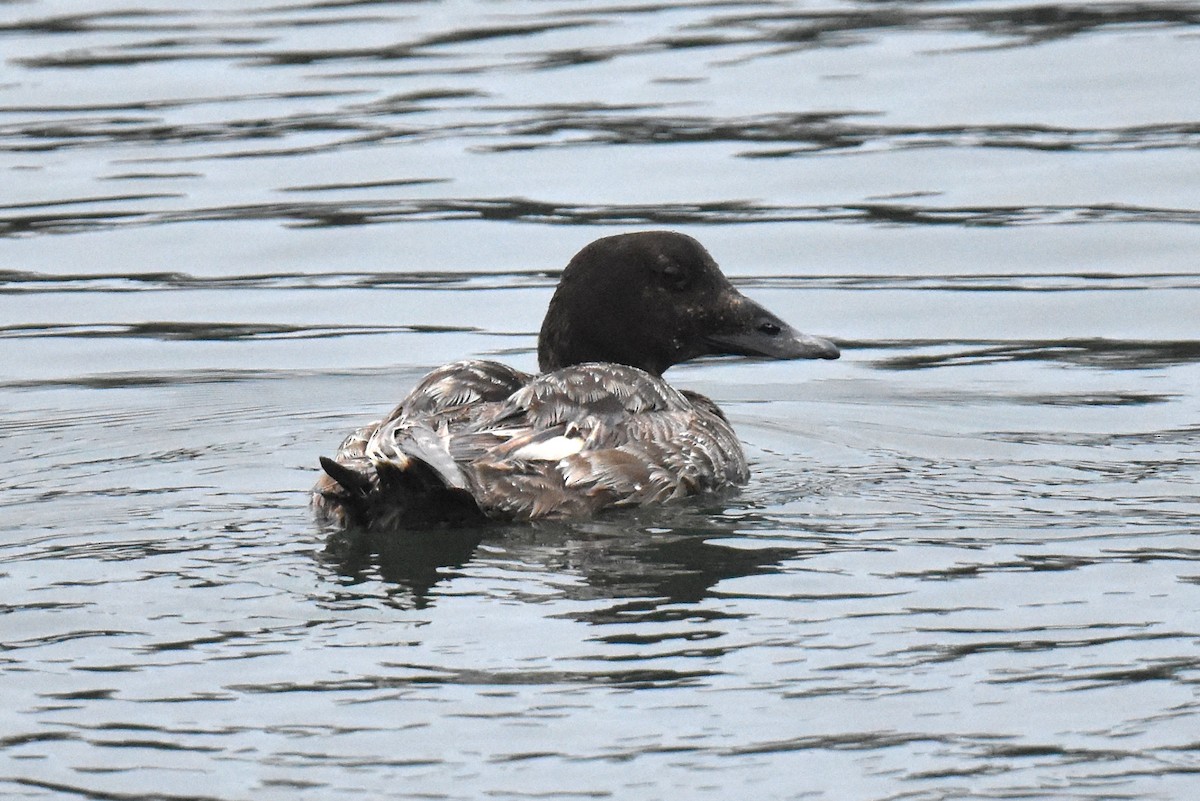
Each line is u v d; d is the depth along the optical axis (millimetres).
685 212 19391
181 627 9516
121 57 24922
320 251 18938
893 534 11016
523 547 10789
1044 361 15930
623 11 27062
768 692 8594
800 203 19656
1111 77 22859
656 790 7730
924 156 20781
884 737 8164
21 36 26188
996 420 14352
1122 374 15453
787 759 7965
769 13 26594
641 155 21109
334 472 10781
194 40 25750
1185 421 14023
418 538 10977
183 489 12422
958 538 10898
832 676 8773
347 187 20422
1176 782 7750
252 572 10383
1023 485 12266
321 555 10688
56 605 9883
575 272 13422
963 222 19172
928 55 24031
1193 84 22453
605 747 8086
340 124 22328
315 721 8375
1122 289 17594
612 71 23938
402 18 26859
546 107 22656
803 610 9641
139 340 16875
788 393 15562
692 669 8859
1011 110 22031
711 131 21625
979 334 16719
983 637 9219
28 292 18062
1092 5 26047
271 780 7855
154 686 8789
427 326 17188
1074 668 8828
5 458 13445
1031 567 10305
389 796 7703
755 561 10477
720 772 7867
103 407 15055
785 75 23516
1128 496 11859
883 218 19312
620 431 11844
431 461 10648
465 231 19266
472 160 21078
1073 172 20219
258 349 16609
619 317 13328
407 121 22359
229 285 18188
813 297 17594
